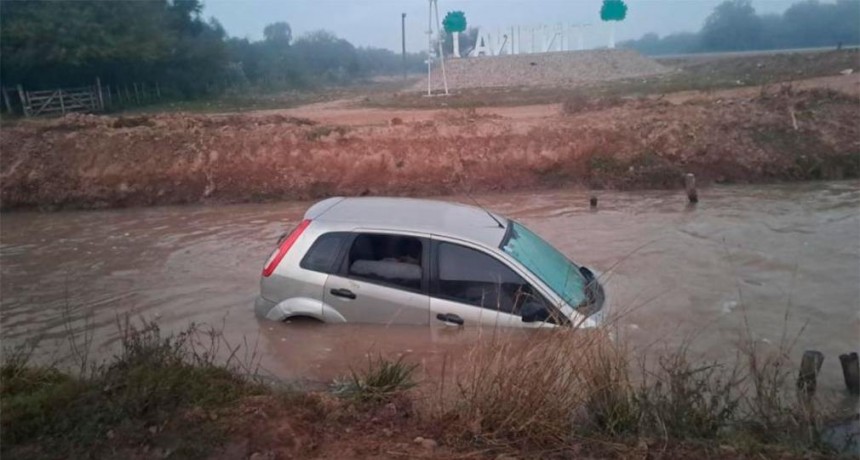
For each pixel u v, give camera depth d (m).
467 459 4.01
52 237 12.54
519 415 4.31
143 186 16.28
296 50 81.50
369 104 35.88
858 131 17.59
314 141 17.53
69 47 36.31
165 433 4.11
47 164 16.48
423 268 6.17
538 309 5.81
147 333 5.74
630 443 4.21
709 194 15.20
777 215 12.47
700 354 6.09
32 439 4.07
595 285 6.50
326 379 5.64
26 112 34.31
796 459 4.09
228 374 5.04
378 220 6.49
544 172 16.91
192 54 48.50
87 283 9.02
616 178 16.48
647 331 6.56
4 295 8.56
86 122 18.50
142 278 9.18
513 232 6.68
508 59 53.62
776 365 4.98
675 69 56.38
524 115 23.64
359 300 6.21
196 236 12.15
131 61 40.47
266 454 3.97
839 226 11.38
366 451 4.06
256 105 40.12
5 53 34.28
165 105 41.25
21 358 5.70
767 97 19.61
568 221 12.45
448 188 16.47
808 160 16.80
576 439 4.24
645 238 10.79
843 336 6.61
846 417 4.73
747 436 4.34
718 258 9.41
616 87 39.38
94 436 4.07
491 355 4.72
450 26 49.97
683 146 17.11
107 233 12.77
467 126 18.11
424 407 4.56
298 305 6.36
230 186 16.42
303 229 6.60
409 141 17.52
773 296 7.77
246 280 8.86
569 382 4.55
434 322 6.03
